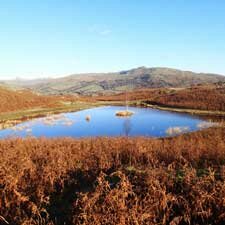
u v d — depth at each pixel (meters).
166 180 9.27
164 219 7.84
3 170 10.94
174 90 125.75
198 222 7.90
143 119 52.19
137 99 116.56
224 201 7.91
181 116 57.38
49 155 13.33
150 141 16.53
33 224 8.42
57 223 8.57
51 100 90.81
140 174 9.89
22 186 10.24
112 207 8.11
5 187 9.77
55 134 37.34
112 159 12.38
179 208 8.33
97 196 8.58
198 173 9.84
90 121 50.16
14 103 74.38
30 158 13.12
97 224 7.75
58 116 58.97
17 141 16.80
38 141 16.97
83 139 17.53
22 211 9.12
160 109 76.75
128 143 15.30
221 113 60.94
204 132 22.38
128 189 8.88
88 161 12.27
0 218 8.78
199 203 8.04
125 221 7.76
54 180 10.61
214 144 14.80
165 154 12.79
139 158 12.66
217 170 10.00
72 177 11.18
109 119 52.78
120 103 100.56
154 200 8.32
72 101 97.94
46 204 9.30
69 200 9.79
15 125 47.19
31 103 80.19
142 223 7.72
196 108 73.19
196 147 13.61
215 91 89.19
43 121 51.22
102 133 37.25
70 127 43.53
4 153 13.40
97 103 99.88
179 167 10.62
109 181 9.97
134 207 8.01
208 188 8.63
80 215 8.18
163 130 38.06
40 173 10.97
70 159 12.45
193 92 94.50
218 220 7.71
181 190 8.79
